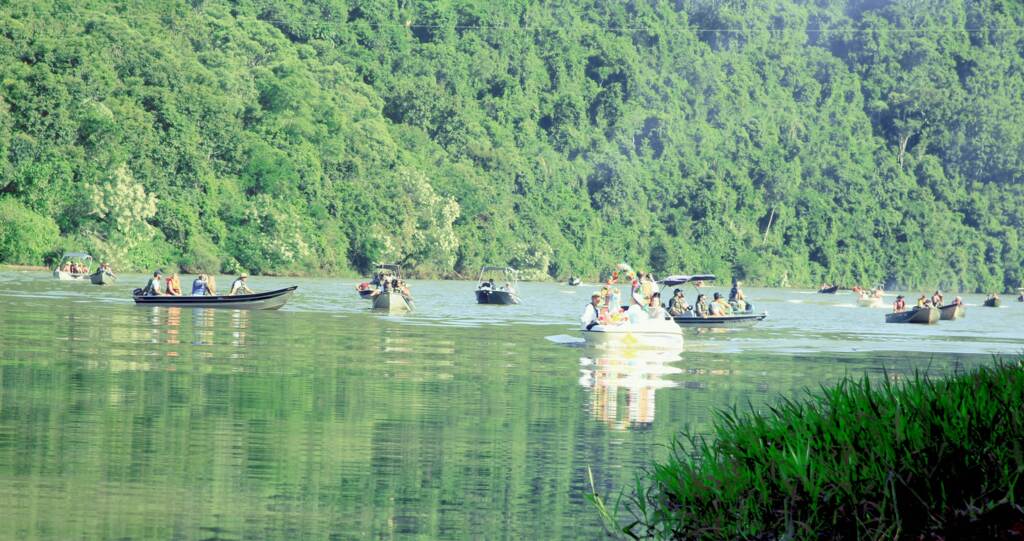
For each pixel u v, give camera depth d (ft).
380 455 188.75
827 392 136.77
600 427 222.48
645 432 217.15
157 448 188.14
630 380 312.29
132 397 244.42
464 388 281.54
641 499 133.69
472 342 450.71
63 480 163.63
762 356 419.13
